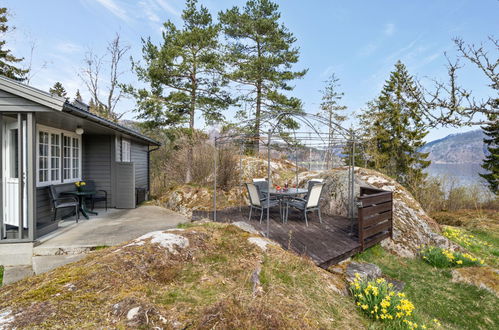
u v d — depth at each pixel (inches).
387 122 783.7
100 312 65.2
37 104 193.0
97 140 354.6
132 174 362.3
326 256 162.4
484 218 395.2
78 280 78.8
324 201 302.2
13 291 76.1
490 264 227.5
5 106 189.8
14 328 57.5
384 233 225.0
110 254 97.9
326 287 108.7
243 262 107.0
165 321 64.9
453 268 194.1
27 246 192.2
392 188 304.0
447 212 464.4
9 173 227.9
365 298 106.7
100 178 357.7
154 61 470.9
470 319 136.2
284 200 270.1
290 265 114.0
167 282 86.7
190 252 108.3
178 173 481.4
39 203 250.8
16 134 226.2
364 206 192.9
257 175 477.4
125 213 328.2
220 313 69.6
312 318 80.8
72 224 261.1
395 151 759.1
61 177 288.0
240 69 568.4
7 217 226.5
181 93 477.7
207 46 490.0
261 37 575.8
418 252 225.0
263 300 81.4
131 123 804.6
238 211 294.2
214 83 531.8
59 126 273.1
